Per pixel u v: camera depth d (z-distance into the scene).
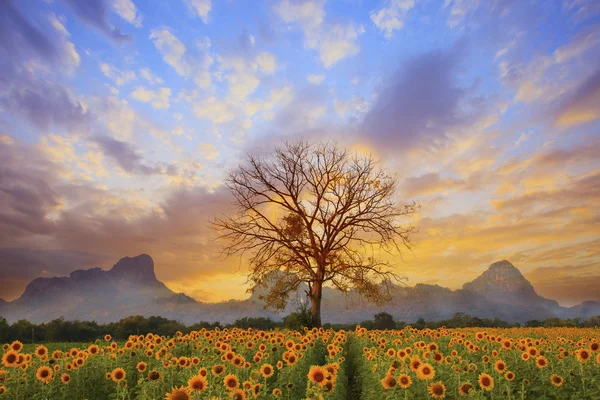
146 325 70.38
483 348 14.45
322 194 39.72
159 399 9.23
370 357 13.63
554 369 10.20
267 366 9.96
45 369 9.51
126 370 11.83
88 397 10.07
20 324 60.50
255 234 39.38
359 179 39.84
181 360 11.22
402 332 23.55
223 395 8.20
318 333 21.66
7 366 10.05
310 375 8.33
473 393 8.37
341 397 10.59
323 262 38.47
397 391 9.26
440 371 10.45
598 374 9.19
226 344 13.77
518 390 9.32
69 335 64.06
